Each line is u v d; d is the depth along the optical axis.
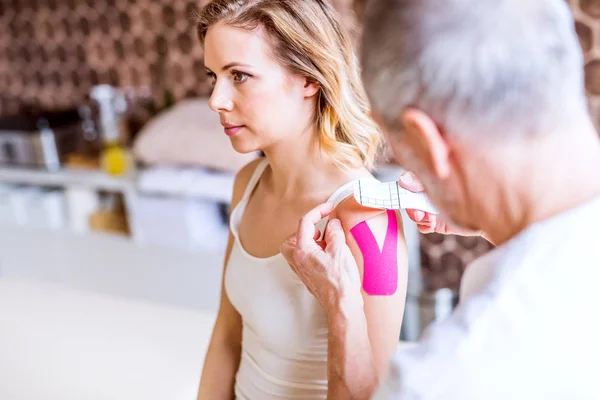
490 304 0.60
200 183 2.82
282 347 1.02
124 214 3.23
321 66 0.96
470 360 0.58
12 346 1.62
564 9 0.59
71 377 1.50
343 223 0.95
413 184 0.92
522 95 0.57
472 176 0.62
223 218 3.02
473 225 0.67
